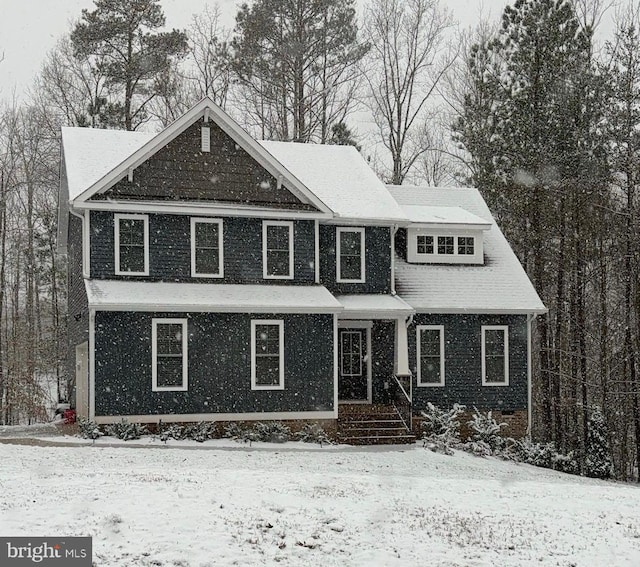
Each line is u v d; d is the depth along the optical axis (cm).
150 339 2533
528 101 3703
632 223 3341
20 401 3522
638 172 3338
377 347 2967
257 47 4534
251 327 2641
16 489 1527
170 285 2631
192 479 1706
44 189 4744
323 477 1850
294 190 2805
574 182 3566
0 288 4091
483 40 4409
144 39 4478
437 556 1258
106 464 1950
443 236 3188
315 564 1183
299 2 4478
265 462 2133
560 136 3606
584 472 3027
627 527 1539
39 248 4503
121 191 2619
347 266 2969
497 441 2809
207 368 2586
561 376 3684
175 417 2541
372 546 1286
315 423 2681
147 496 1478
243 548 1223
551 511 1650
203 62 4825
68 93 4597
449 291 3048
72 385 3195
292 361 2675
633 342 3450
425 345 3006
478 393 3019
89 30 4344
